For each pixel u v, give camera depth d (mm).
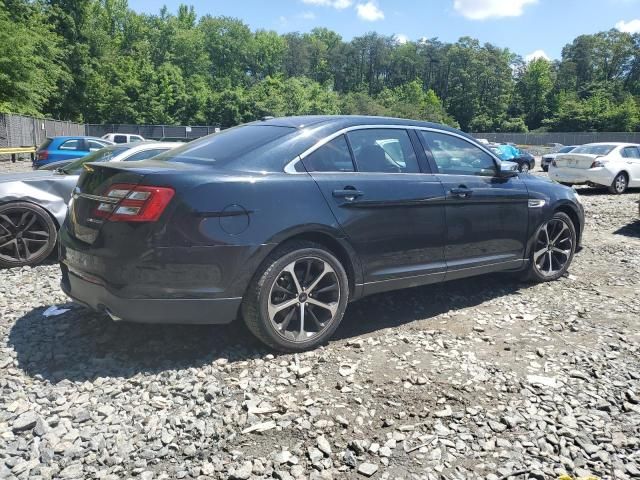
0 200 5777
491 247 4762
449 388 3211
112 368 3363
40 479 2363
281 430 2758
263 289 3443
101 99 64500
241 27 117750
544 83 126562
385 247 3996
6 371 3322
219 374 3314
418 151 4375
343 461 2525
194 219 3242
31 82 33500
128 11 88938
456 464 2523
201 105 75250
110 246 3262
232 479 2395
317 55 155250
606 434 2764
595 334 4090
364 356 3639
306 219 3572
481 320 4367
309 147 3805
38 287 5090
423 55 156875
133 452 2564
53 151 16562
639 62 130625
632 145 15992
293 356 3604
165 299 3250
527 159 30672
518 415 2926
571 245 5586
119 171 3375
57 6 58719
